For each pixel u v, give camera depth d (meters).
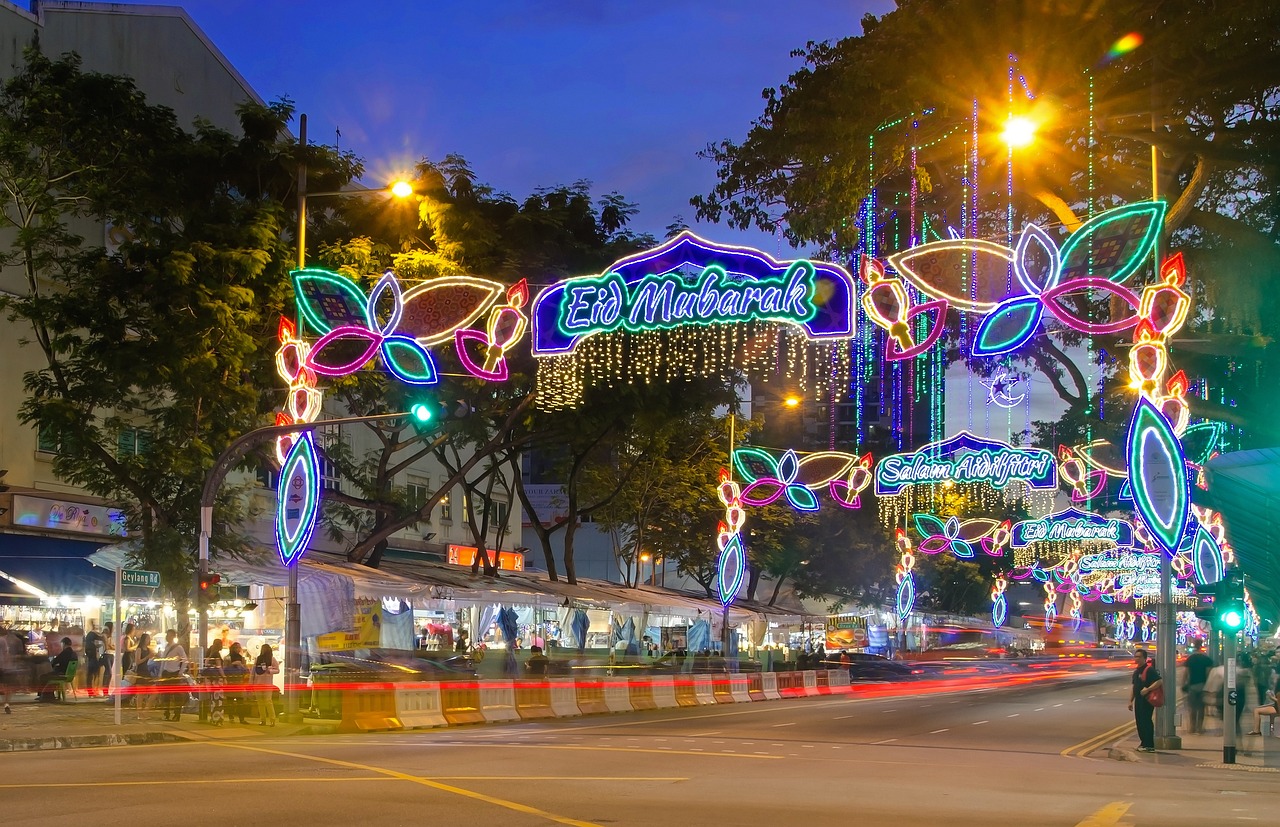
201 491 30.52
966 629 86.25
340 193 29.41
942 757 21.28
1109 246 22.20
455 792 14.27
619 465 56.44
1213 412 29.92
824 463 44.59
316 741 23.11
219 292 29.88
